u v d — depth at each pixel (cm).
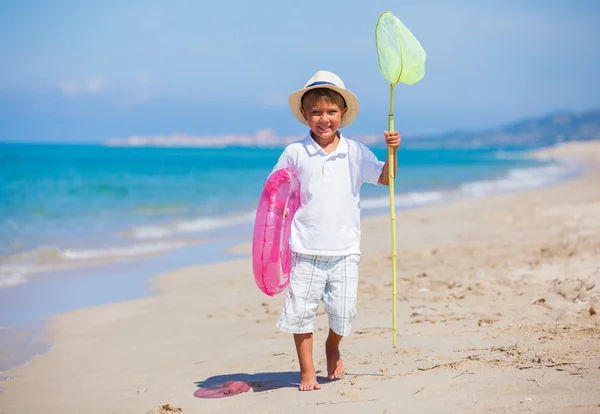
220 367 455
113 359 498
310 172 379
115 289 784
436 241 1085
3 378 461
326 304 384
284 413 337
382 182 389
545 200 1789
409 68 374
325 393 363
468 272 752
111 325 611
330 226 376
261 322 593
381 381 374
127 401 396
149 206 1833
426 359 416
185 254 1062
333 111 376
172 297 733
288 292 382
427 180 3117
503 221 1327
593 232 1045
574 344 415
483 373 365
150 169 4131
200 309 665
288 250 404
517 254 859
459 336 475
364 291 681
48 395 420
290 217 402
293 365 446
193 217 1600
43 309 682
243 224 1480
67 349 534
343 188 380
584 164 4875
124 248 1119
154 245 1157
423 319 543
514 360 388
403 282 718
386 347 460
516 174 3641
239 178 3178
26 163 4844
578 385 324
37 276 869
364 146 394
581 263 744
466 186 2706
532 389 326
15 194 2170
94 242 1184
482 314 547
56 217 1568
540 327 480
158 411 364
